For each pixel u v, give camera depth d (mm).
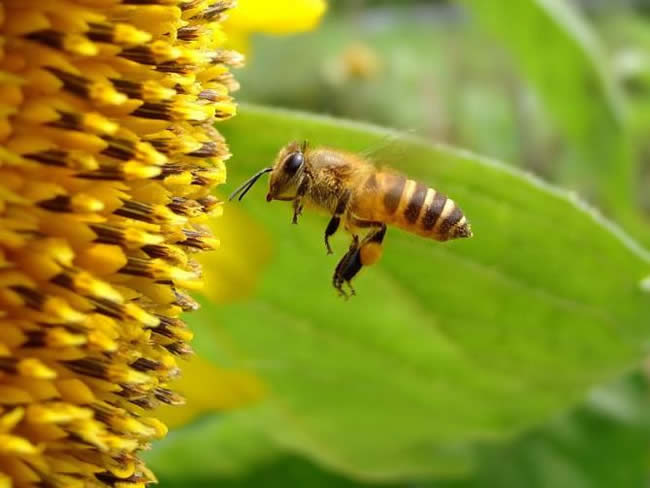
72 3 63
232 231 91
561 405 104
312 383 103
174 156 68
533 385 101
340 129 84
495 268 91
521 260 90
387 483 122
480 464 123
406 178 82
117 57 65
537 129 209
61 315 61
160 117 66
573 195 85
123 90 65
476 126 239
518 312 94
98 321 63
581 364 97
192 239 70
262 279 94
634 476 128
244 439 118
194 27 69
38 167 62
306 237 92
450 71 246
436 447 115
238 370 100
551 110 124
